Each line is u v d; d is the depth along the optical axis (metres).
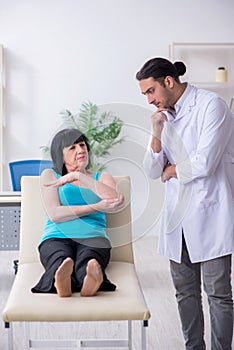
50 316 2.76
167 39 7.19
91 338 3.92
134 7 7.14
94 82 7.17
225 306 3.11
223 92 7.30
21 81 7.13
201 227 3.07
